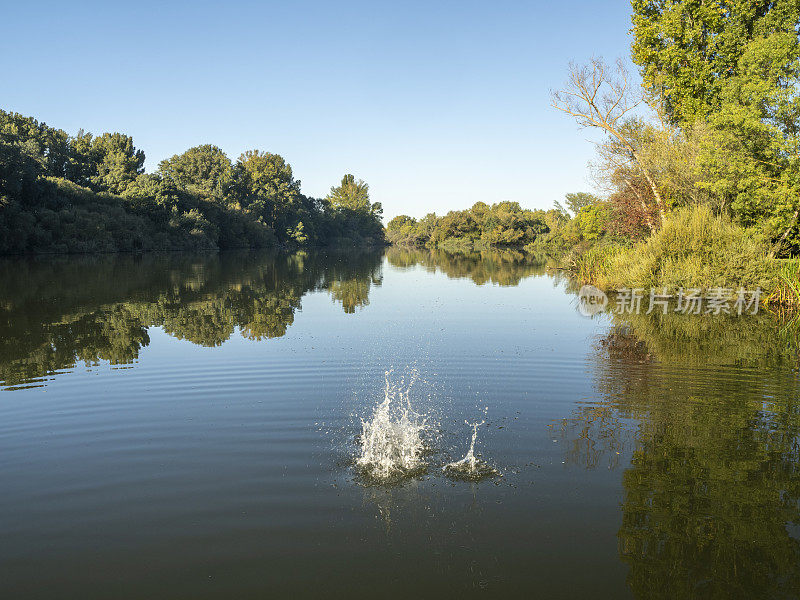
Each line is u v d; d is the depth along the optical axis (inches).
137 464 272.7
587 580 181.8
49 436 307.6
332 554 197.3
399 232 6707.7
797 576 183.3
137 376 430.9
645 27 1217.4
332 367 461.7
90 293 948.0
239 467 268.1
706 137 989.2
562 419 335.0
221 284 1181.7
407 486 249.8
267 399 374.6
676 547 200.5
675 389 396.8
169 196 2851.9
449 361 485.7
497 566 189.8
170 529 213.6
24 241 1935.3
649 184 1209.4
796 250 996.6
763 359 487.5
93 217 2310.5
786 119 883.4
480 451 288.2
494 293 1065.5
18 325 644.7
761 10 1131.3
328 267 1900.8
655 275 922.1
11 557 196.2
